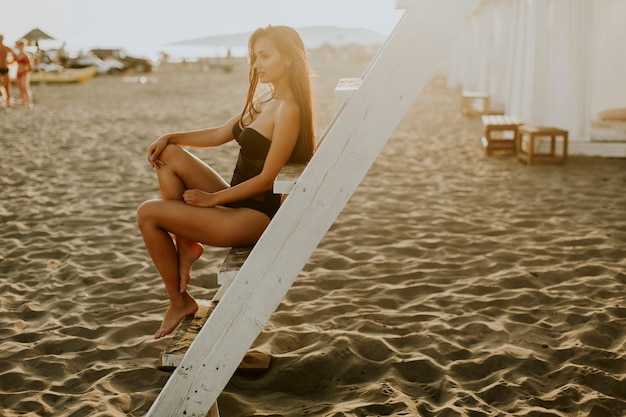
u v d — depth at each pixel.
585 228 5.36
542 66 8.97
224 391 2.88
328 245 5.00
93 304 3.91
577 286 4.03
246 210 2.45
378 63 1.98
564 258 4.59
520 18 9.83
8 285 4.21
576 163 8.42
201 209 2.42
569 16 8.84
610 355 3.12
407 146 10.09
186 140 2.69
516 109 10.03
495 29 14.25
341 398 2.80
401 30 1.95
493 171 7.98
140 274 4.42
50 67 26.89
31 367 3.12
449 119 13.79
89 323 3.64
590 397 2.73
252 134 2.48
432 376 2.97
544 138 8.85
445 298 3.88
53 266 4.61
